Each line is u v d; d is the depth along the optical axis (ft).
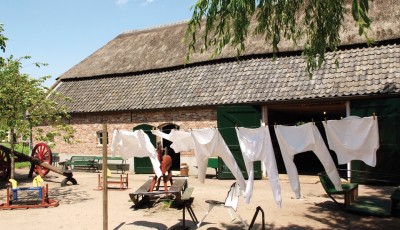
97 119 64.18
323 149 20.76
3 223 28.91
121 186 44.27
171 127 58.49
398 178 41.37
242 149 22.41
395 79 42.14
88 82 71.00
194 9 22.29
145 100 59.21
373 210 29.73
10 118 38.78
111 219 29.76
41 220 29.78
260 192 40.81
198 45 63.16
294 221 28.19
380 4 51.26
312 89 46.39
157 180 34.50
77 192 43.09
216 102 51.88
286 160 21.58
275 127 21.68
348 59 47.75
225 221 28.55
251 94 50.31
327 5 24.48
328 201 35.27
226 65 57.52
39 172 55.42
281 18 25.59
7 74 39.55
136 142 29.73
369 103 43.06
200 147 24.22
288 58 52.80
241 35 23.62
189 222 28.48
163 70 64.13
